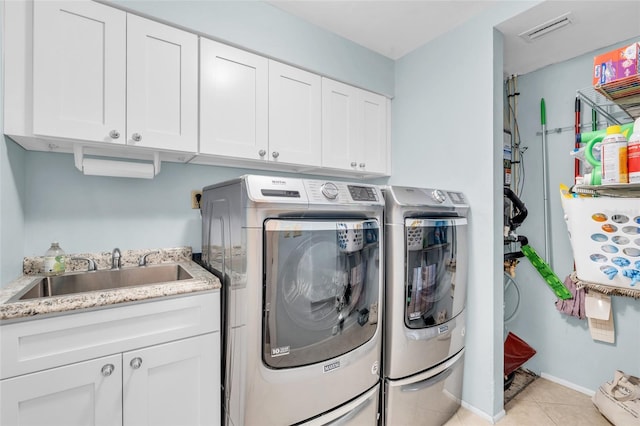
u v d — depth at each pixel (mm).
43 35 1153
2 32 1115
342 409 1293
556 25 1725
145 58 1368
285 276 1122
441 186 2047
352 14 1852
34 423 936
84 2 1230
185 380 1191
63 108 1188
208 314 1236
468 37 1894
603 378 1911
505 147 2266
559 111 2143
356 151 2182
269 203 1074
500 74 1804
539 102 2244
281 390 1121
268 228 1087
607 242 1247
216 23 1554
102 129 1264
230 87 1611
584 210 1294
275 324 1104
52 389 954
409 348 1487
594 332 1909
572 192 1380
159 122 1400
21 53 1143
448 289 1662
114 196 1610
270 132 1750
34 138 1191
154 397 1126
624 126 1137
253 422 1087
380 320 1443
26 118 1151
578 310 1967
